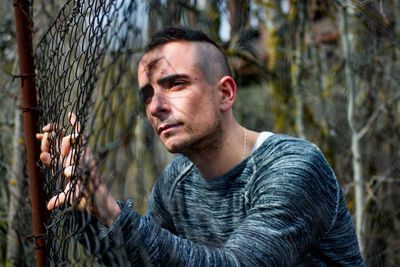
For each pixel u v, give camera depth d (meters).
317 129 4.06
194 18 2.46
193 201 1.35
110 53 0.82
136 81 0.90
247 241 0.95
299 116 3.96
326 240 1.27
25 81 1.23
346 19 3.44
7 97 2.52
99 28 0.84
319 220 1.12
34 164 1.20
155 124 1.07
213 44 1.17
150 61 1.05
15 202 2.24
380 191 3.12
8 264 2.23
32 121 1.22
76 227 0.82
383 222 2.99
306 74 4.41
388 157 3.41
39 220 1.18
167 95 1.07
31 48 1.26
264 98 4.50
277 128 4.09
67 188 0.96
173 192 1.41
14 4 1.26
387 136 3.50
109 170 0.74
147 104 1.07
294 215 1.03
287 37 4.06
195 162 1.23
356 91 3.53
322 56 4.20
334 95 3.97
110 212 0.83
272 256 0.94
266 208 1.04
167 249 0.86
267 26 4.09
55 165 1.05
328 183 1.15
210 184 1.26
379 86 3.54
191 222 1.39
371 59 3.39
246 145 1.24
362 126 3.53
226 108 1.17
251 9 3.77
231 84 1.17
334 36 4.14
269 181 1.09
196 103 1.09
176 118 1.07
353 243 1.35
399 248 2.92
